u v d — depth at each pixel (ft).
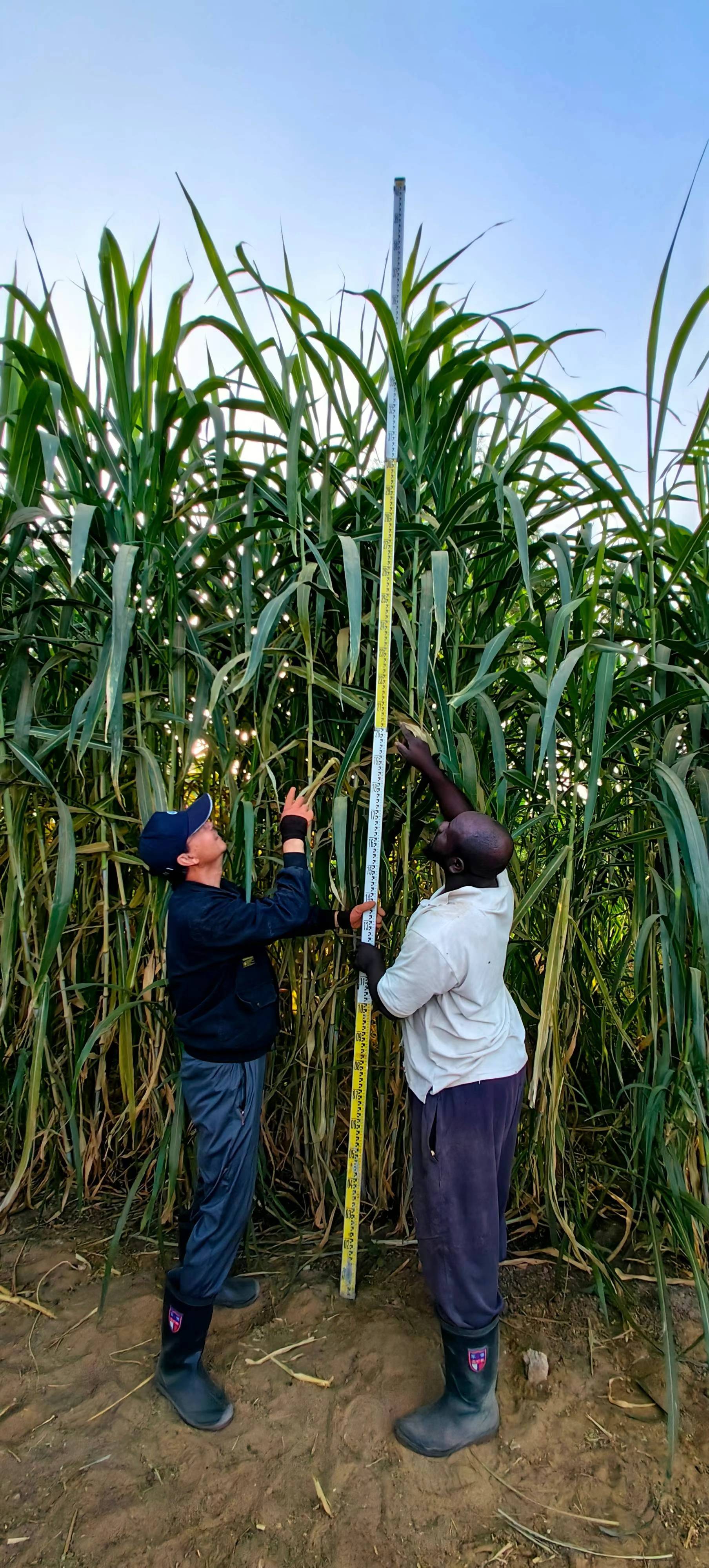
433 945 4.07
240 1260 5.90
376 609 5.45
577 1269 5.86
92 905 6.39
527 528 5.27
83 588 5.91
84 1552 3.71
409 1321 5.24
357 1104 5.22
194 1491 4.03
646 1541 3.81
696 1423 4.52
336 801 5.02
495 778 5.62
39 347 5.65
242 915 4.37
